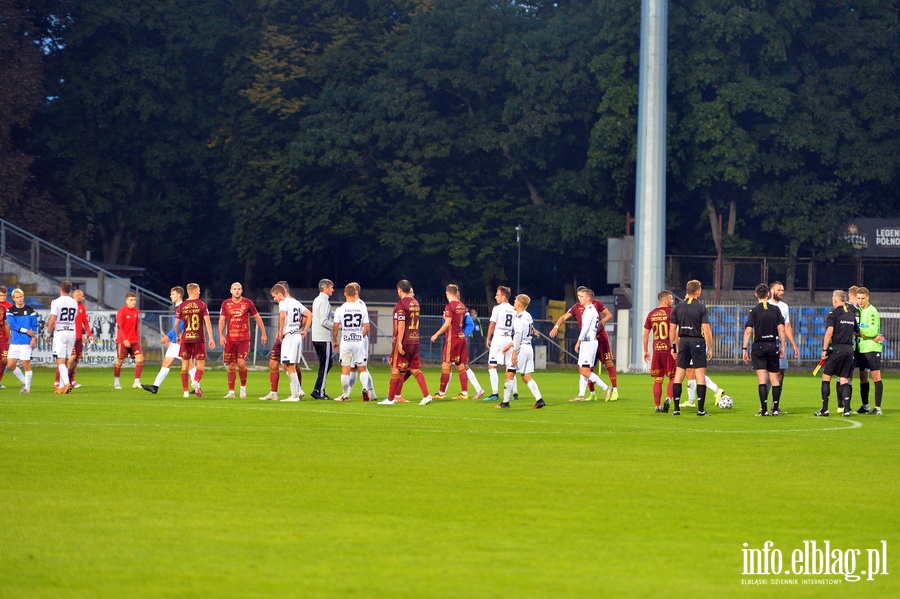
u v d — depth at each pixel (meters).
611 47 95.88
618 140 94.19
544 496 17.94
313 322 39.94
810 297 96.94
